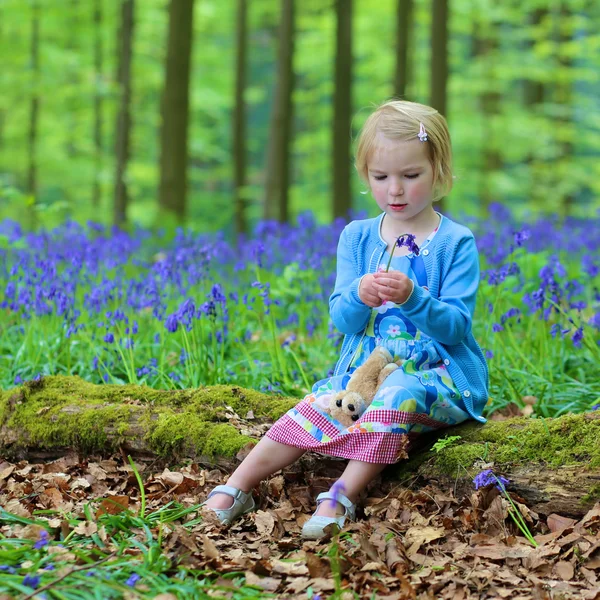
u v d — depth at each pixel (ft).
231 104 67.67
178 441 11.37
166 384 14.05
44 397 12.46
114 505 9.98
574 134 57.98
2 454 12.34
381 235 11.05
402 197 10.26
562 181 56.80
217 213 69.67
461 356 10.50
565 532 9.22
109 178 56.29
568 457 9.64
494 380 14.02
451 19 53.47
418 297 9.78
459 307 10.20
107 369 14.28
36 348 15.46
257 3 63.82
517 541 9.17
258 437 11.23
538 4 52.80
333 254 19.80
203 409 11.71
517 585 8.42
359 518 10.06
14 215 44.19
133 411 11.85
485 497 9.78
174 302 16.66
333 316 10.68
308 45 60.75
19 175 64.39
